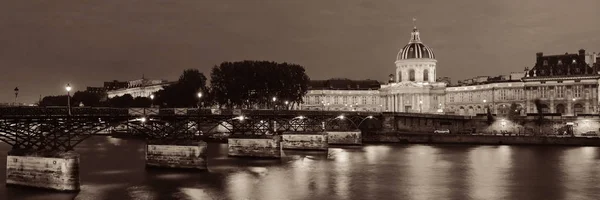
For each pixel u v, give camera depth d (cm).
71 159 5144
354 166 7606
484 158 8631
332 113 11150
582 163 7912
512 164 7825
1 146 10769
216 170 7025
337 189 5809
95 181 6031
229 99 14100
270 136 8369
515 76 19538
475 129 13412
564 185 6056
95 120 5772
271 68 14138
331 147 10875
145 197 5256
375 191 5709
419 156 8969
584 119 12400
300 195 5484
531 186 5997
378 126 13350
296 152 9544
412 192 5662
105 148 10250
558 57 17712
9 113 4866
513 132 12938
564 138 10925
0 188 5247
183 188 5725
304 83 14938
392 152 9675
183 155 6812
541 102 17475
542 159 8438
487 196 5466
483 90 19550
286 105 14975
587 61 17812
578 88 16962
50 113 5269
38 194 5059
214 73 14412
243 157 8512
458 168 7412
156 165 6988
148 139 7044
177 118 7031
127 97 18075
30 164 5238
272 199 5288
